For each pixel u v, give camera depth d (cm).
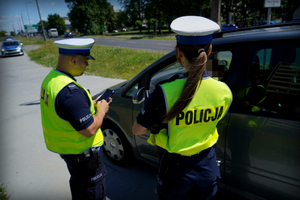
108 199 225
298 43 139
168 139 118
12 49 1777
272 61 148
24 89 727
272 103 145
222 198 211
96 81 763
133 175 259
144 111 111
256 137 147
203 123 112
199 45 101
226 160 166
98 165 155
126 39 2911
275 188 147
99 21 5559
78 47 134
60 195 237
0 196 235
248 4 3055
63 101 128
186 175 117
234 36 169
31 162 300
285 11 2623
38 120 452
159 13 3956
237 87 158
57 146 145
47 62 1305
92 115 143
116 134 257
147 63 991
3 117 481
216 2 514
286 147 137
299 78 139
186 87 98
